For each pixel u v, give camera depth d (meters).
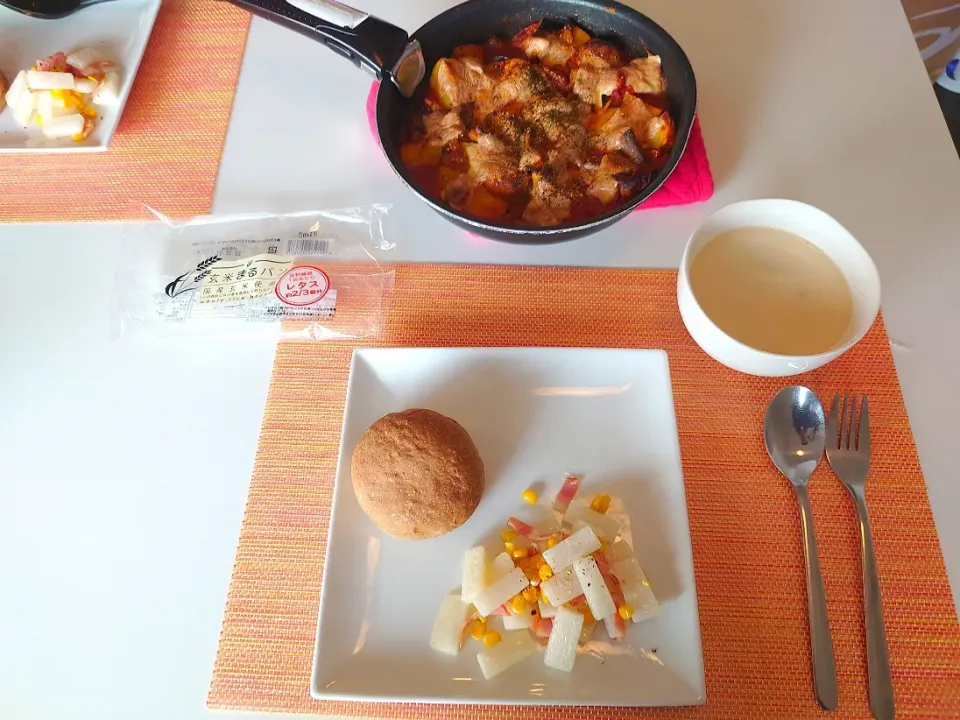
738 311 0.77
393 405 0.82
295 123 1.07
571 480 0.77
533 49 0.96
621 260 0.94
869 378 0.82
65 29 1.14
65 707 0.69
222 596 0.74
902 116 1.01
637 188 0.85
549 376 0.83
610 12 0.92
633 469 0.77
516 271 0.93
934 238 0.91
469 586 0.69
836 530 0.74
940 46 1.58
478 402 0.82
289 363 0.87
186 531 0.78
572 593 0.68
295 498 0.79
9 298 0.93
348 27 0.86
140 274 0.93
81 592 0.75
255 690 0.68
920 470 0.77
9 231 0.98
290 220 0.97
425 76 0.94
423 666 0.67
